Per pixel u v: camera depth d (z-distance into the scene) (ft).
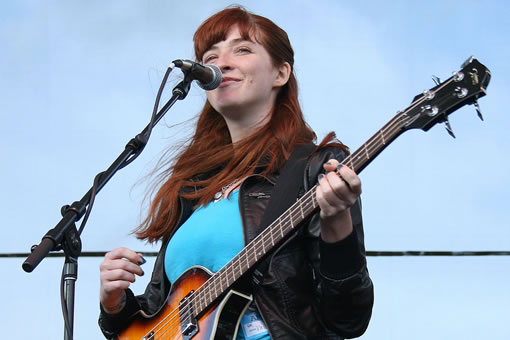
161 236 10.16
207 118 10.98
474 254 14.28
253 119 10.31
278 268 8.91
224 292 8.83
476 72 8.08
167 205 10.15
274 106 10.46
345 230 8.43
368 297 8.68
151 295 9.91
